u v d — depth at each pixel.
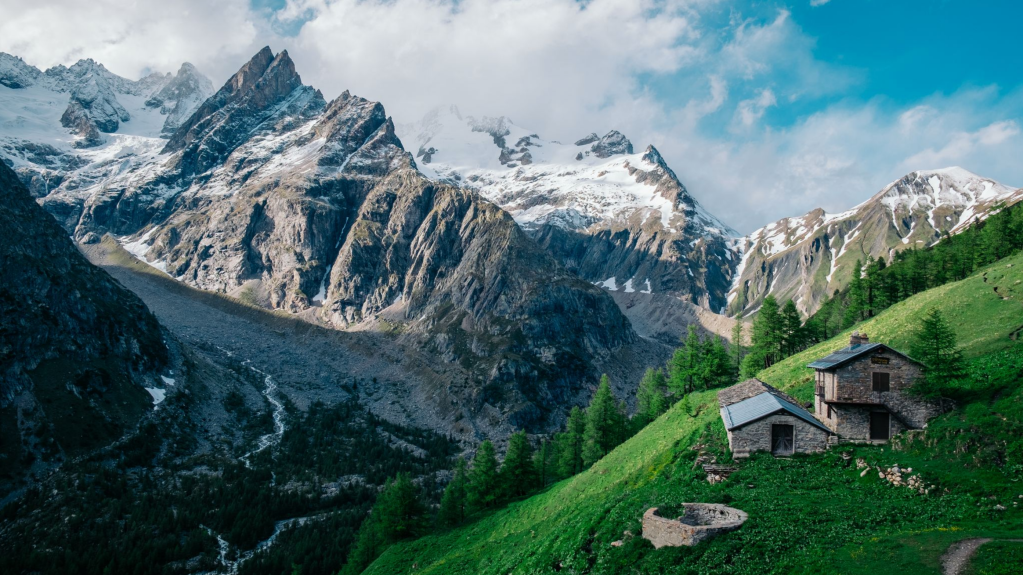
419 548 96.00
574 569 53.59
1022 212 121.88
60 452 165.50
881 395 60.19
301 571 129.12
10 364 177.12
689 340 116.06
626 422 123.44
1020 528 40.41
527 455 112.19
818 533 43.69
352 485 191.12
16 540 133.38
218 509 159.75
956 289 97.75
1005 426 52.16
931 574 35.19
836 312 147.38
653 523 49.34
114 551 131.50
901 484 50.75
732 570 41.72
